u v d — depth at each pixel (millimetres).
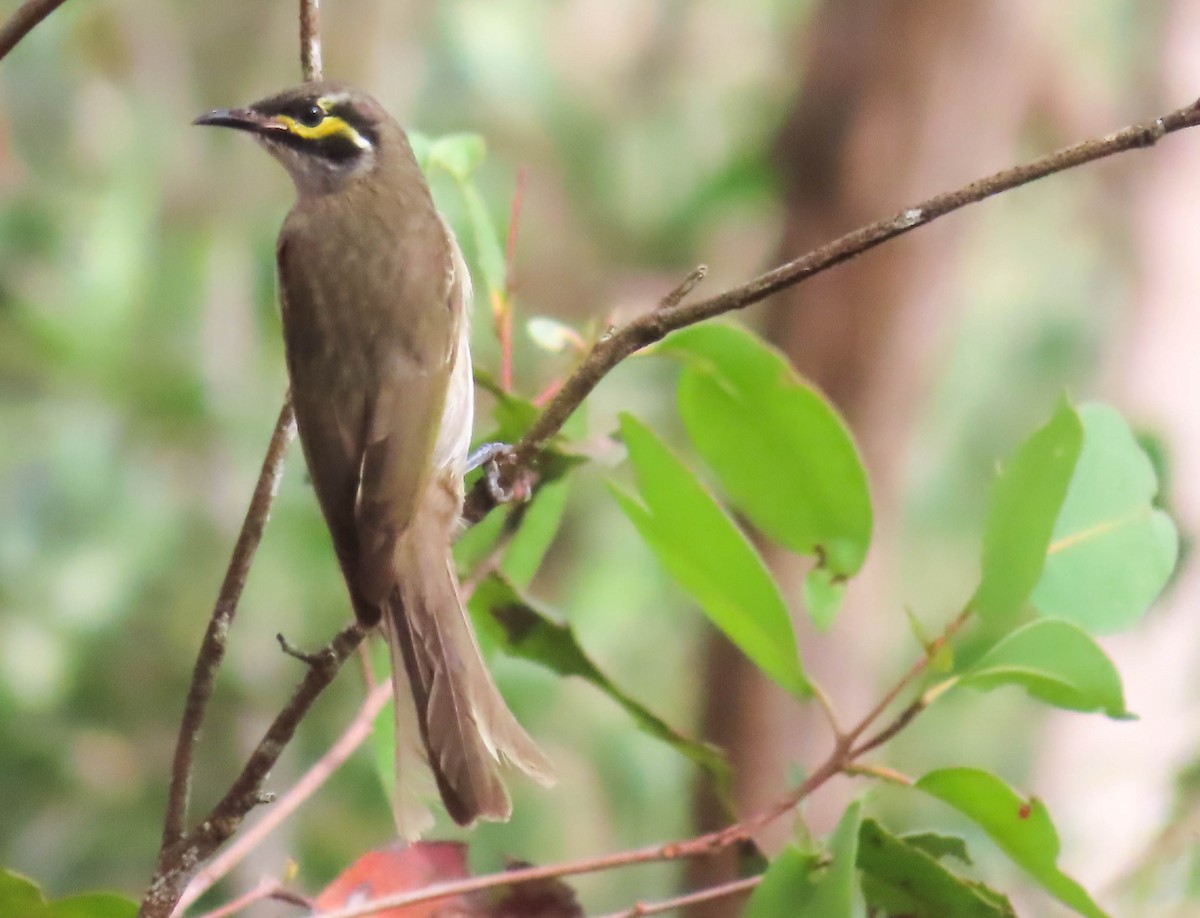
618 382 13547
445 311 6539
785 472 6398
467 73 14750
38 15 5199
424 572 5883
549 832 12656
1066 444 5578
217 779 11852
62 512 12117
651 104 16969
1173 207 15781
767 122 15219
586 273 16078
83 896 5668
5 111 12812
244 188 14211
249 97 15000
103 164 13117
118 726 12000
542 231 15938
